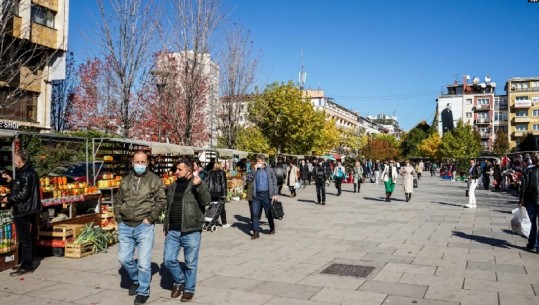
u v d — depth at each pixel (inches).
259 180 387.9
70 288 231.3
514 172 987.3
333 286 233.8
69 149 657.6
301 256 310.2
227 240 375.9
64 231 307.6
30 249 261.6
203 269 272.2
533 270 266.8
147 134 1147.3
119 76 731.4
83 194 366.9
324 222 488.1
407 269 270.4
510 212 582.6
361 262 290.5
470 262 289.0
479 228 439.8
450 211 596.7
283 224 473.4
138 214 209.8
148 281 207.9
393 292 222.2
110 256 308.2
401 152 4352.9
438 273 260.1
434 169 2304.4
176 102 831.1
